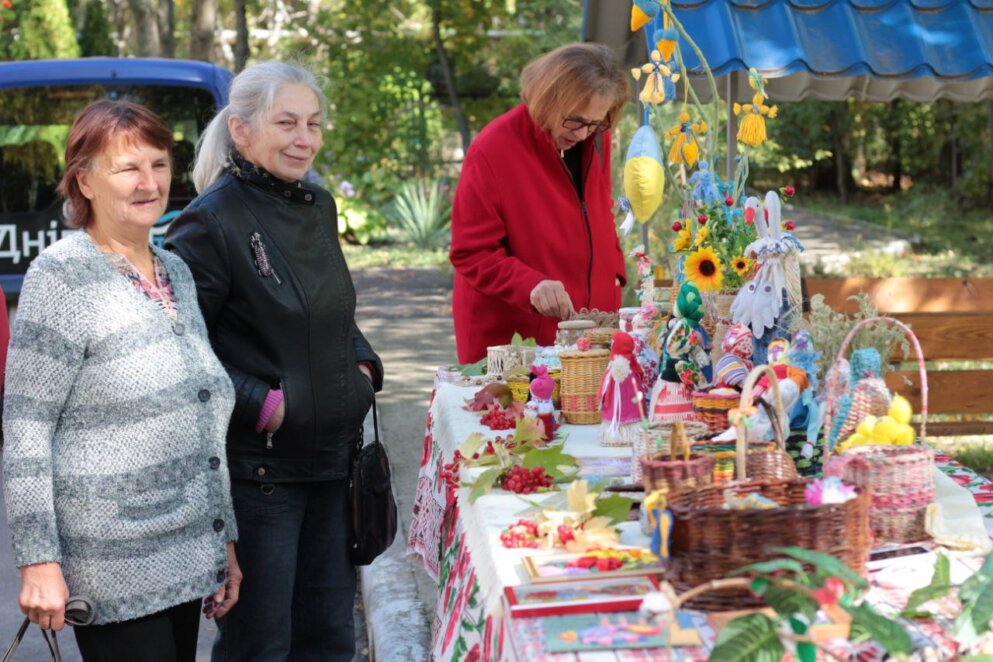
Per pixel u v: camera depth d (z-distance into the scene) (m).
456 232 4.15
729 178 5.75
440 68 20.95
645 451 2.45
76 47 22.42
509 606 1.90
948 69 5.26
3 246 12.63
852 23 5.37
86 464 2.49
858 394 2.34
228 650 3.10
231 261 2.92
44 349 2.43
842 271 13.39
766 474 2.11
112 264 2.55
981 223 18.44
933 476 2.18
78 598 2.51
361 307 12.66
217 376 2.69
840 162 22.56
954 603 1.90
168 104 12.50
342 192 18.44
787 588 1.73
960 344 5.77
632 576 1.99
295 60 3.21
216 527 2.66
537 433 2.86
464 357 4.32
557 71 3.78
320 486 3.19
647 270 3.50
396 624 4.23
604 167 4.33
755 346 2.58
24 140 12.47
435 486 3.65
